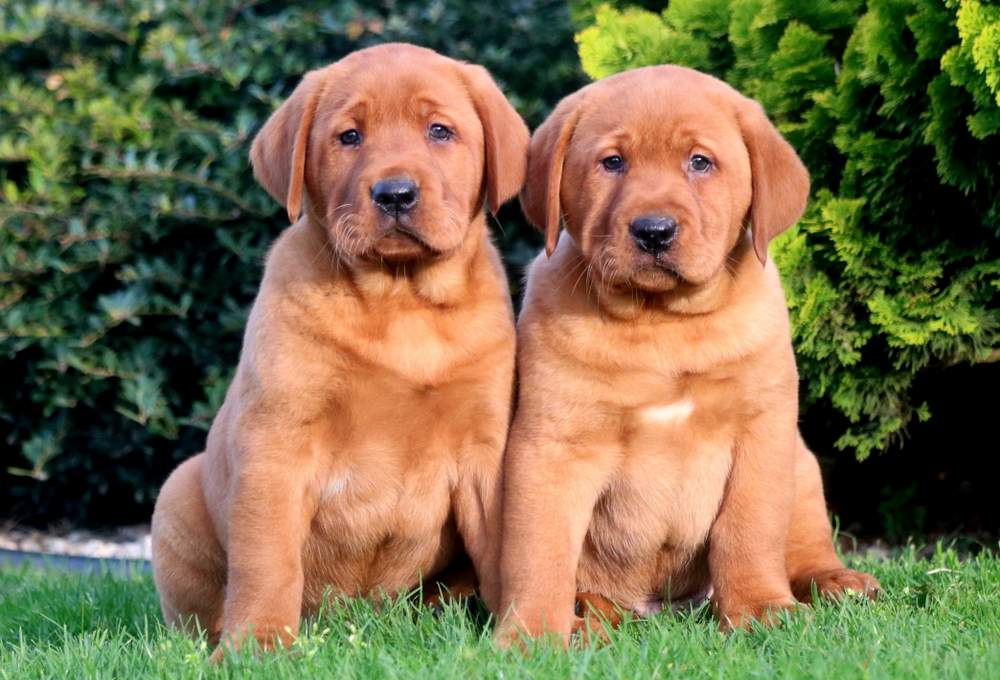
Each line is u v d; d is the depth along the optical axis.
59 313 7.82
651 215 3.98
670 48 6.20
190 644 3.78
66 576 5.94
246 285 7.93
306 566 4.39
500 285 4.37
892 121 5.64
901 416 5.97
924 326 5.57
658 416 4.20
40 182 7.68
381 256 4.06
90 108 7.76
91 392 7.93
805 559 4.56
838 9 5.79
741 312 4.20
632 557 4.43
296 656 3.66
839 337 5.74
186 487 4.60
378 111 4.23
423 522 4.29
